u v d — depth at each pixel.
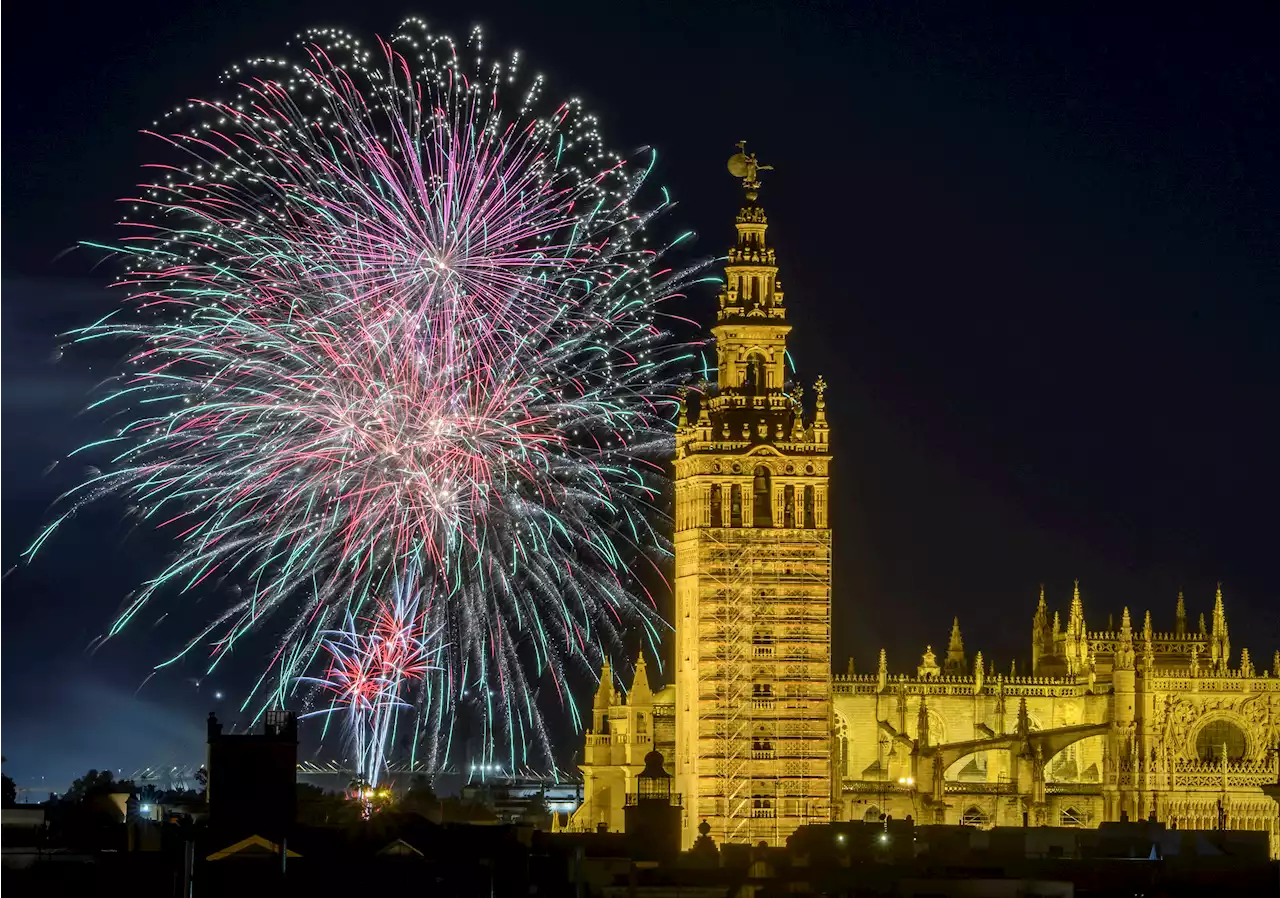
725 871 175.25
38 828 168.50
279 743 152.88
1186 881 174.62
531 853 172.00
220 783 151.50
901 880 163.12
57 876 145.12
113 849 159.62
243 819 151.62
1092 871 175.88
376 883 148.62
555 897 162.00
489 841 164.62
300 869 147.62
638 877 168.12
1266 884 175.75
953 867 174.38
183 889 138.25
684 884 166.12
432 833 163.75
